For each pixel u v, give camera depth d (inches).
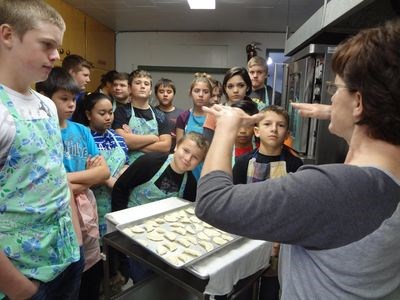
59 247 35.1
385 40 16.8
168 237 38.8
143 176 53.0
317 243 17.3
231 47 181.0
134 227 40.9
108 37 176.9
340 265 17.3
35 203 31.9
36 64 31.0
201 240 38.4
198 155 49.6
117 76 92.7
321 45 69.2
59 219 35.0
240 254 36.3
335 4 51.4
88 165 56.5
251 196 17.7
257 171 52.5
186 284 32.1
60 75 52.5
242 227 17.9
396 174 17.8
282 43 176.4
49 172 33.2
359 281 17.2
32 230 32.2
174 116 107.8
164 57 188.5
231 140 21.7
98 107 67.7
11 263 28.8
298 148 78.1
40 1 31.4
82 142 56.8
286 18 148.8
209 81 85.5
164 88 109.2
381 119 16.9
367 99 17.2
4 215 30.1
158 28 178.4
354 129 19.1
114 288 59.7
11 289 28.8
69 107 53.4
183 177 53.4
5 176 29.6
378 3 49.4
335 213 16.6
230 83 75.4
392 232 17.0
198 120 82.3
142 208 47.1
